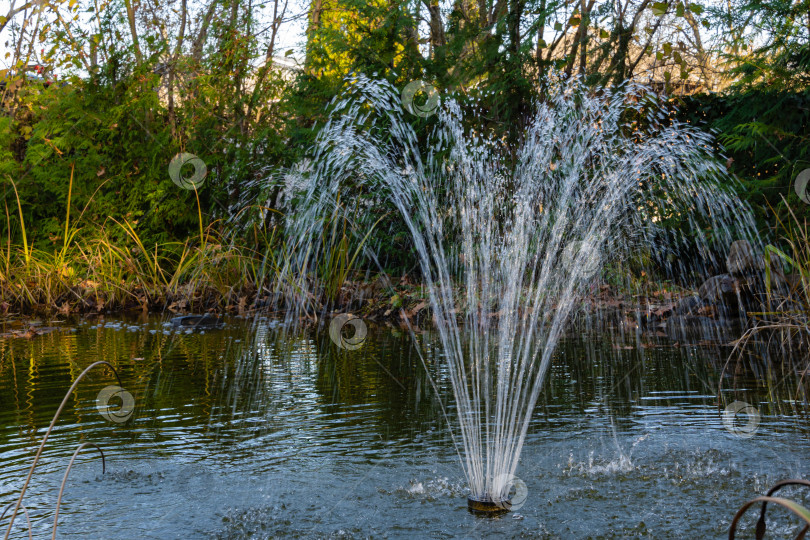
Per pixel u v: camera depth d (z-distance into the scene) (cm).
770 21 694
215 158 837
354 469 215
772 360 389
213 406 298
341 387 335
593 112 661
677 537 164
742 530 167
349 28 901
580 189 670
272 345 468
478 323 560
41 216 870
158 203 820
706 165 672
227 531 168
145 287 711
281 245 794
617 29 805
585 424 267
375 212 766
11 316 638
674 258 763
